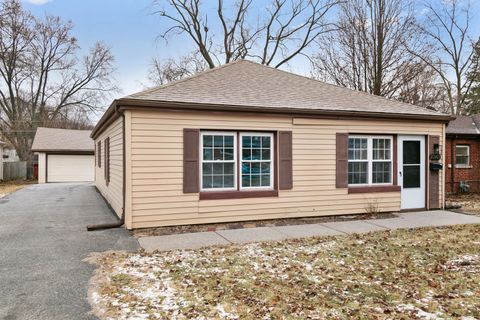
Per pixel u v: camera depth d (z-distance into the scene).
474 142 14.95
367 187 9.23
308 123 8.56
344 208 8.98
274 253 5.66
